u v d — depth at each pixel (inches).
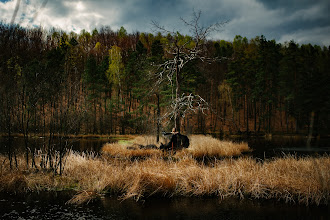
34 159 287.6
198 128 1598.2
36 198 197.0
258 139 1078.4
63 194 207.8
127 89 1681.8
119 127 1628.9
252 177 228.7
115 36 3287.4
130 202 194.5
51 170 261.4
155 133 722.8
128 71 1654.8
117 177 229.9
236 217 164.1
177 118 655.1
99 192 216.5
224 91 1776.6
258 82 1425.9
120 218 159.5
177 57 695.7
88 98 1368.1
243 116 1895.9
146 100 1190.9
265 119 1418.6
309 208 180.5
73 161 293.3
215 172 245.9
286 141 895.1
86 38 3275.1
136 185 212.1
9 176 222.1
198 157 457.7
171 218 160.2
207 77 1302.9
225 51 1839.3
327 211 173.5
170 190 220.7
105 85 1716.3
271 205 188.4
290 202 194.1
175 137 450.0
